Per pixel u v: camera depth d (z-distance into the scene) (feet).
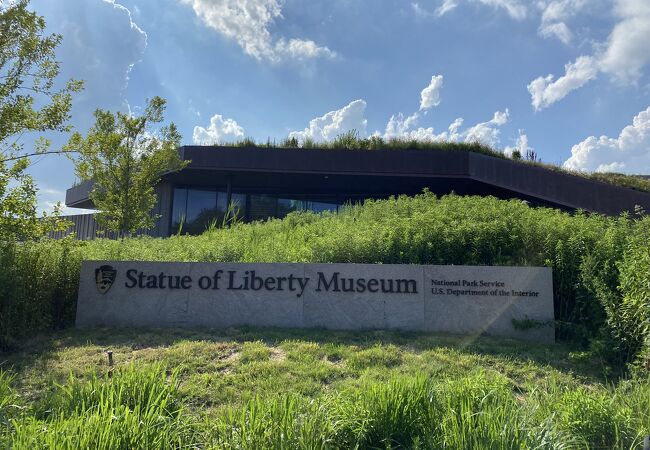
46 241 27.84
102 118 53.78
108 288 26.96
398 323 25.27
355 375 17.75
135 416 10.81
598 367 19.76
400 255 28.09
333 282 25.93
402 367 18.51
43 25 28.99
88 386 13.21
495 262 28.04
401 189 72.64
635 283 19.22
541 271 25.02
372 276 25.81
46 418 12.60
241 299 26.27
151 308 26.63
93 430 10.23
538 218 32.30
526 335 24.29
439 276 25.52
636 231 25.35
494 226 29.84
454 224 30.45
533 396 14.66
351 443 11.64
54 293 27.04
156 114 55.98
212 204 76.18
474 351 20.84
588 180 56.75
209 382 16.97
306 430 11.11
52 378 17.57
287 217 50.01
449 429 11.44
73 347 21.90
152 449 10.42
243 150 64.85
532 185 58.90
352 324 25.43
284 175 67.26
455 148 65.41
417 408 12.40
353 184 71.26
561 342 23.68
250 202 76.69
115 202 55.26
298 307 25.86
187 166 64.39
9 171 25.94
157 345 21.77
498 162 60.59
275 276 26.30
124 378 13.26
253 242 36.88
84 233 88.89
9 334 22.94
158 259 33.06
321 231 37.81
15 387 17.02
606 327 21.22
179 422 11.94
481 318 24.91
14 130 26.96
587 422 12.12
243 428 11.07
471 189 70.03
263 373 17.76
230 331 24.09
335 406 12.41
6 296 23.22
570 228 28.14
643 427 12.18
